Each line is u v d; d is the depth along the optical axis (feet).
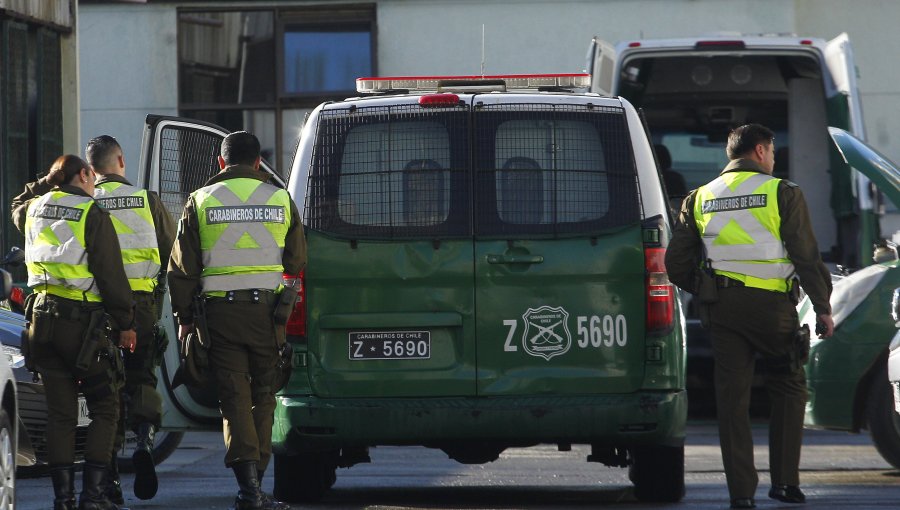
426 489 115.34
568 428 95.66
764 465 132.16
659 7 254.68
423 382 96.27
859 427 127.13
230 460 93.15
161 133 117.19
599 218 97.14
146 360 102.27
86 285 93.09
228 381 93.66
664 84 203.92
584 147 97.66
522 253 96.48
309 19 256.11
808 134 199.11
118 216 102.32
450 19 255.50
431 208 97.30
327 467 112.68
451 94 98.22
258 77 256.32
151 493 100.42
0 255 179.22
